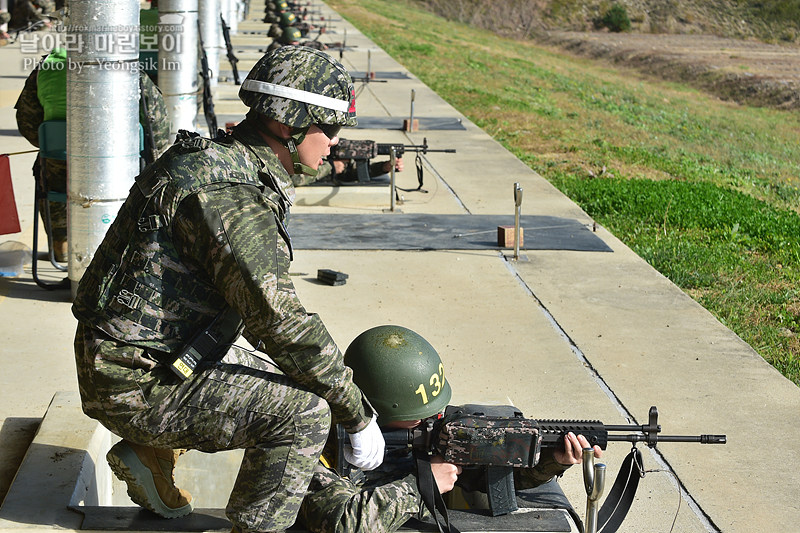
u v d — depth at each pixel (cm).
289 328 255
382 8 4756
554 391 516
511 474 317
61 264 670
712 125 2630
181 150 261
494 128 1695
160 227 255
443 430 308
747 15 6844
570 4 6962
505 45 4534
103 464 373
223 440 270
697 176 1399
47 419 377
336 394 267
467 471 328
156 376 265
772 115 3381
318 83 267
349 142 914
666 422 485
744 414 500
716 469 443
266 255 252
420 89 1866
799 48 5919
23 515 309
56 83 611
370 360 322
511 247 795
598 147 1572
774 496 420
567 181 1201
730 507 409
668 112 2748
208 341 265
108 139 568
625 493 324
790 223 1007
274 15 3058
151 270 258
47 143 603
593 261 768
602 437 315
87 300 266
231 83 1573
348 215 884
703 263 843
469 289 686
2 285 622
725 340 606
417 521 304
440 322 617
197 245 254
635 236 938
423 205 941
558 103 2325
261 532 268
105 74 553
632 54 5225
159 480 302
